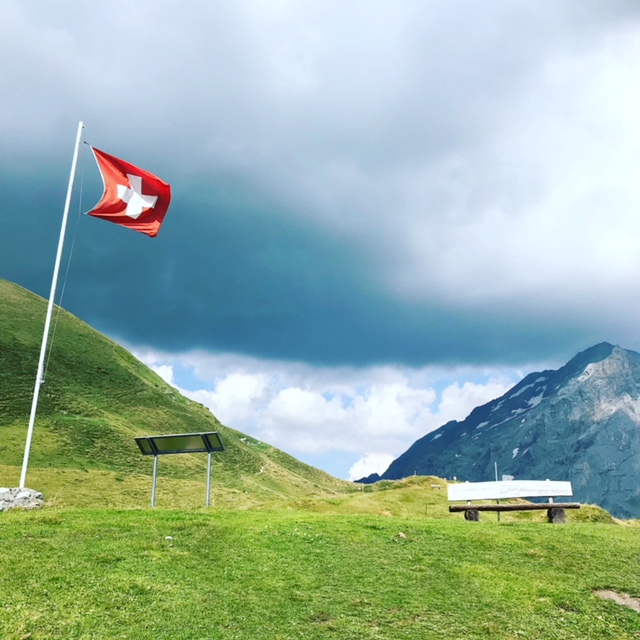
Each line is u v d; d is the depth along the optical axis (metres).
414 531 16.86
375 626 10.72
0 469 78.56
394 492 42.94
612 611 12.05
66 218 22.69
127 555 13.09
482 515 36.25
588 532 17.56
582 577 13.72
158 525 15.84
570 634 10.94
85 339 161.75
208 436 22.34
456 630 10.76
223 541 14.91
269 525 16.73
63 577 11.43
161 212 23.88
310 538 15.46
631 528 19.42
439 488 44.16
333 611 11.21
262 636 10.01
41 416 111.25
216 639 9.75
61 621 9.77
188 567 12.81
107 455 105.31
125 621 10.02
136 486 85.12
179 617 10.36
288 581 12.48
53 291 21.94
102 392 139.12
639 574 14.09
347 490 176.25
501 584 13.02
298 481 152.75
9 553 12.48
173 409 151.12
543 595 12.52
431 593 12.38
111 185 23.12
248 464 146.62
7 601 10.20
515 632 10.83
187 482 99.81
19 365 128.50
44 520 15.67
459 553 15.05
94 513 17.47
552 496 22.41
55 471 84.50
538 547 15.70
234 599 11.33
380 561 14.09
